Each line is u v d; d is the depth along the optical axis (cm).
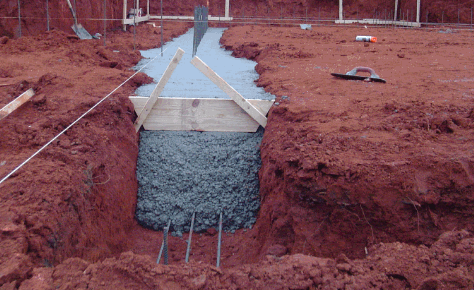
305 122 609
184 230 632
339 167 462
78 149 522
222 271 330
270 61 1100
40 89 697
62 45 1113
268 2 2762
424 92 735
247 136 729
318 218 479
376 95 727
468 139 508
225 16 2566
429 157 462
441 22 2291
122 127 655
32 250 348
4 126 543
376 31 2048
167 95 758
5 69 834
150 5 2580
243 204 647
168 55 1278
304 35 1769
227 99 725
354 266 338
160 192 661
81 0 1473
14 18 1219
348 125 574
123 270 317
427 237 439
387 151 489
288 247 499
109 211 534
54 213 392
